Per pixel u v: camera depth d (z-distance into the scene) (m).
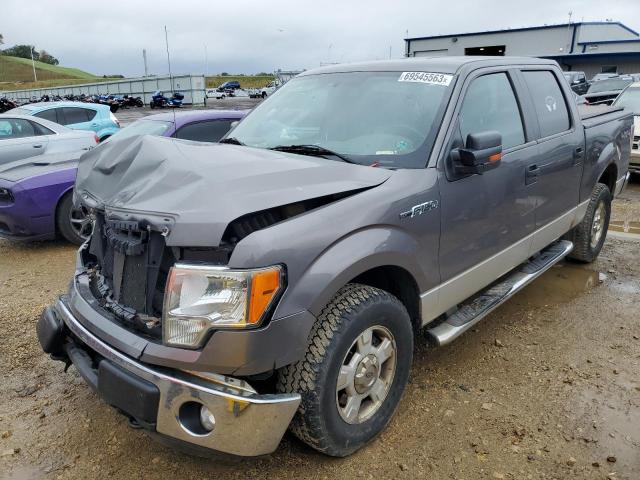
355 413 2.78
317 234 2.46
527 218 4.04
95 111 13.67
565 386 3.49
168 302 2.30
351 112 3.56
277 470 2.77
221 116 7.67
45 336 2.97
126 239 2.56
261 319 2.28
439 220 3.08
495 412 3.23
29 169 6.60
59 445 3.00
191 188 2.46
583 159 4.81
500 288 4.02
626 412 3.22
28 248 6.76
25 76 139.62
